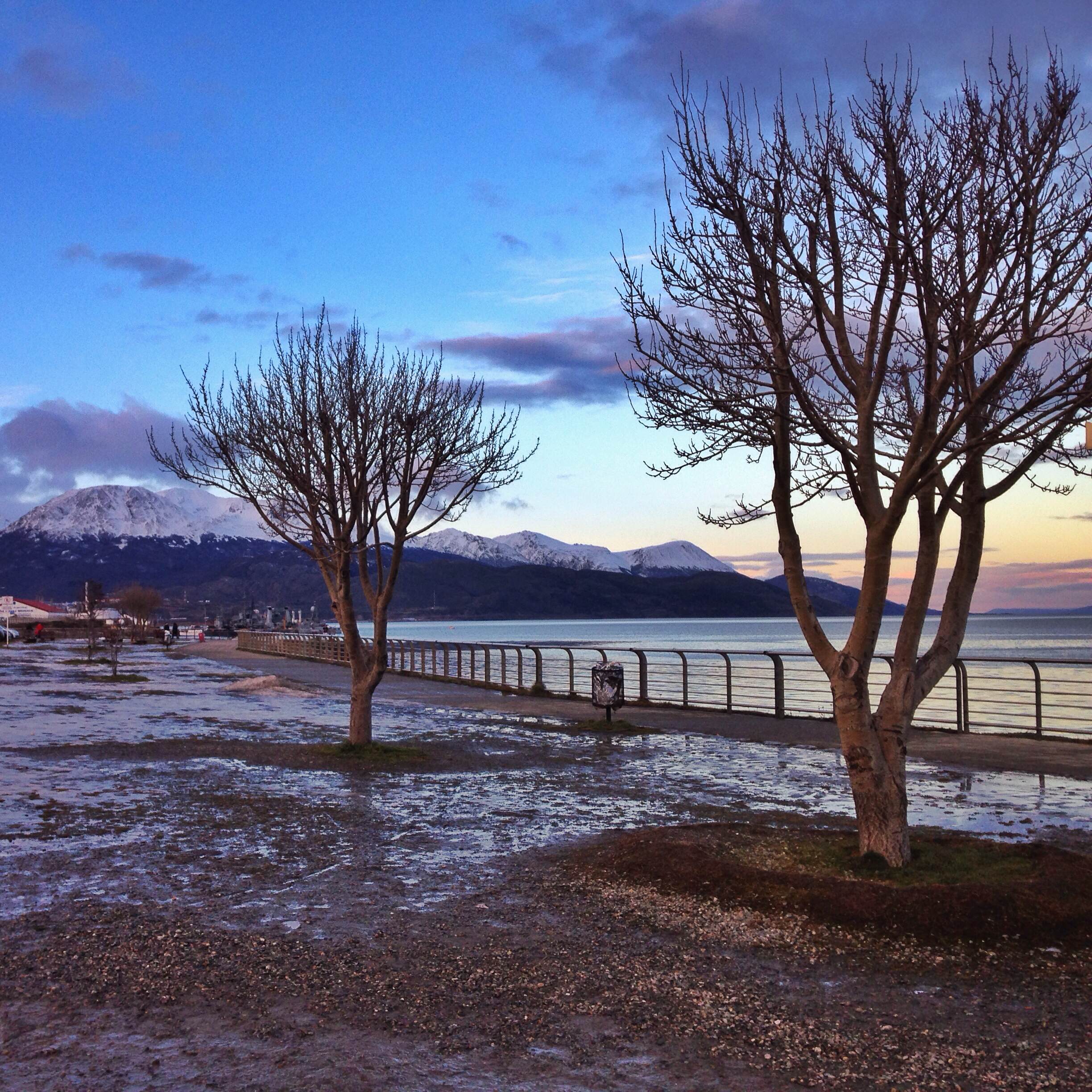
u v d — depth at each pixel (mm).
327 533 15336
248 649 68562
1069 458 8016
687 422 7996
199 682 34375
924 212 6836
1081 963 5828
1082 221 6895
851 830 9430
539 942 6305
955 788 12250
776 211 7410
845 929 6414
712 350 7871
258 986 5500
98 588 114875
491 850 8977
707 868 7473
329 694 28688
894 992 5441
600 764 14562
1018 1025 4977
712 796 11875
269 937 6371
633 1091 4285
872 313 7520
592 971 5770
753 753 15781
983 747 15898
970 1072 4457
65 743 16812
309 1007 5215
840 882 6910
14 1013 5121
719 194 7441
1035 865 7434
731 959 5969
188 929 6520
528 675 49000
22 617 132250
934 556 7770
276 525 15594
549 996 5383
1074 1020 5039
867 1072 4469
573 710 23172
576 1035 4867
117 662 48750
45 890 7523
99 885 7691
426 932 6492
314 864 8430
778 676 20656
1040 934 6180
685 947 6191
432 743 16938
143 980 5586
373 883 7773
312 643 53281
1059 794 11789
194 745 16391
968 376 7707
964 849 8023
